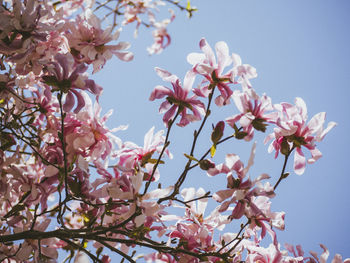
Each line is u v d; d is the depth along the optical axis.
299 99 1.32
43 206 1.33
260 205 1.32
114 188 1.27
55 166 1.29
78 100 1.30
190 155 1.29
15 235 1.28
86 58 1.33
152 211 1.26
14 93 1.34
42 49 1.32
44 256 1.32
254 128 1.28
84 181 1.29
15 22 1.26
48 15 1.34
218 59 1.29
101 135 1.34
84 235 1.29
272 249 1.33
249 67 1.28
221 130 1.28
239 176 1.27
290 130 1.30
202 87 1.31
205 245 1.34
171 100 1.31
